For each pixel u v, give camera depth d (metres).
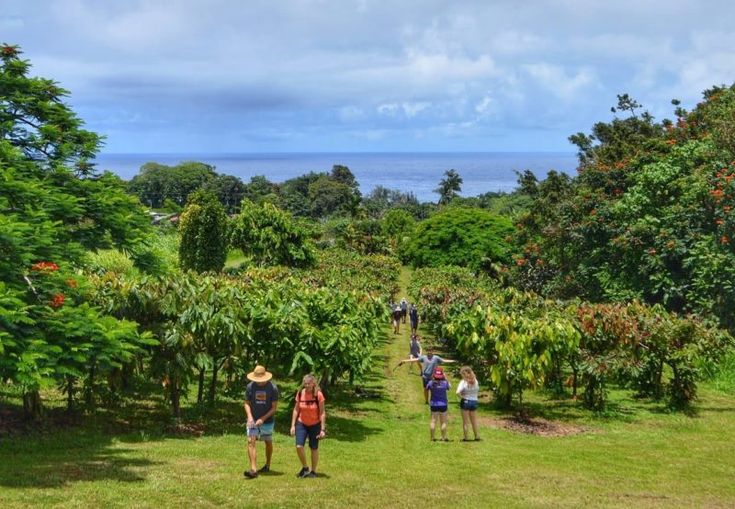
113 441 11.30
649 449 13.34
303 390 9.77
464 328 17.84
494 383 16.88
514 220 48.16
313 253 44.12
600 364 16.58
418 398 18.08
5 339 8.80
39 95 15.62
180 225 40.19
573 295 34.47
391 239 74.31
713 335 17.38
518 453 12.56
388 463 11.23
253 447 9.46
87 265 14.41
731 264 24.16
